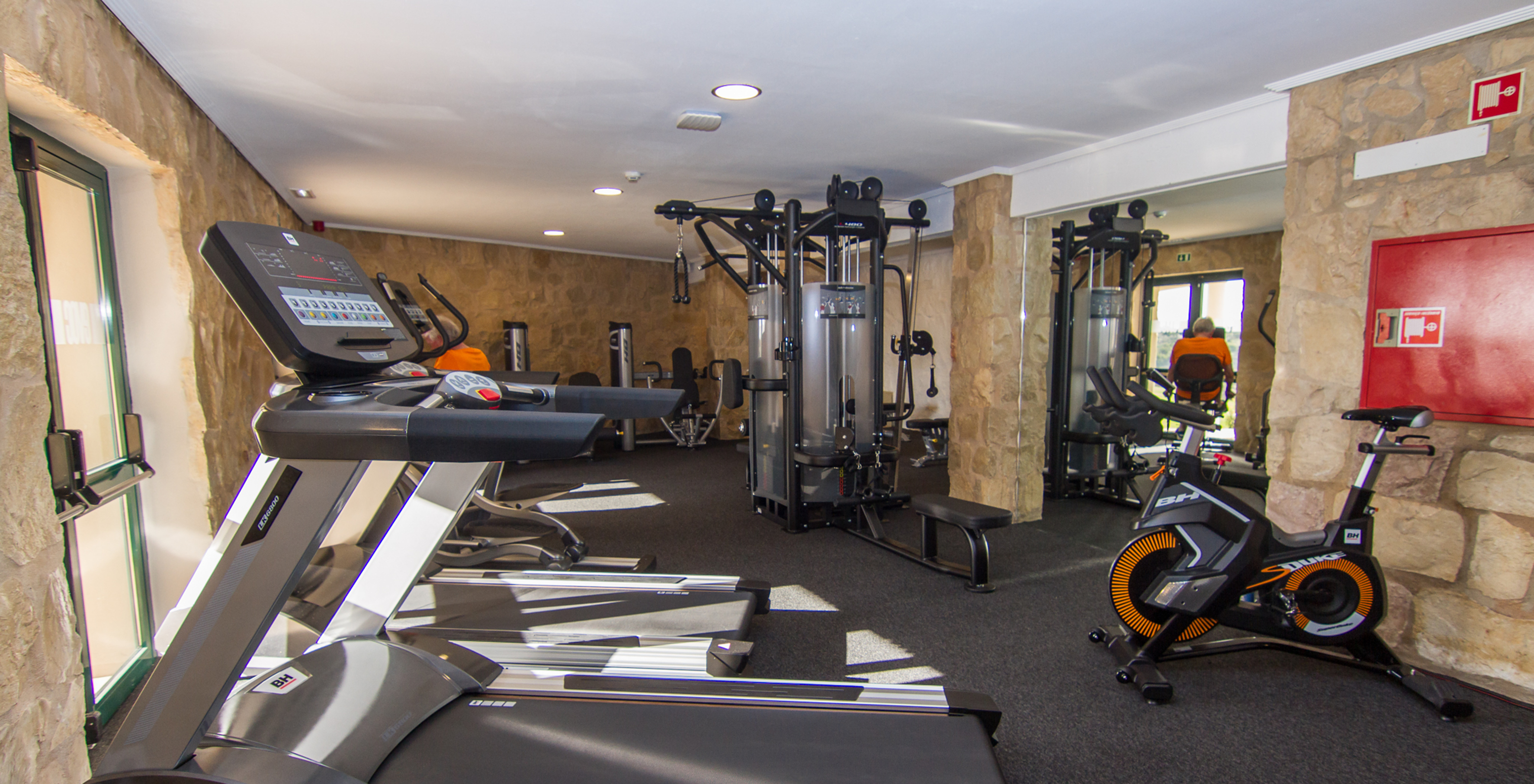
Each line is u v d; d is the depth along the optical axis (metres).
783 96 2.81
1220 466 5.16
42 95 1.57
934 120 3.15
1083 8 2.06
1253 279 5.54
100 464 2.09
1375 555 2.53
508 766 1.41
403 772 1.38
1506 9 2.06
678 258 4.18
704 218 4.20
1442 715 2.06
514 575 2.88
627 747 1.49
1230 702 2.18
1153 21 2.16
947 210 4.64
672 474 6.05
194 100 2.62
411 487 2.76
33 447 1.28
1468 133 2.21
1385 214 2.42
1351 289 2.52
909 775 1.39
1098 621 2.82
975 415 4.38
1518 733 1.98
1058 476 4.99
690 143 3.47
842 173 4.16
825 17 2.10
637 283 8.03
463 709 1.65
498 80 2.57
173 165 2.30
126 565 2.25
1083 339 4.91
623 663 2.04
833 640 2.64
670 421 7.61
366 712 1.51
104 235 2.17
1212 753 1.91
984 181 4.16
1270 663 2.44
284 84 2.56
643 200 4.89
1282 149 2.80
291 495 1.21
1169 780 1.79
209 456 2.42
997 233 4.12
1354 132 2.49
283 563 1.21
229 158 3.22
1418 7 2.06
